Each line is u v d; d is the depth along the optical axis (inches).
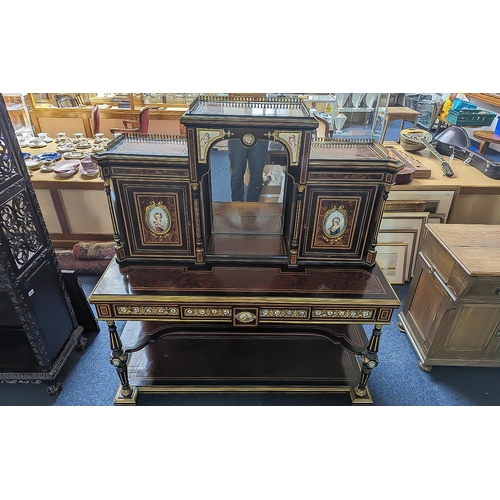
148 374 78.3
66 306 82.2
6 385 79.6
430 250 82.3
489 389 79.4
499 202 103.7
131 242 67.2
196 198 61.7
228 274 66.1
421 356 83.1
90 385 79.0
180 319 63.1
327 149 65.5
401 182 99.0
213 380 77.0
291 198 67.3
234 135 56.7
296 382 77.0
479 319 75.1
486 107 156.0
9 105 146.6
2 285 63.9
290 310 62.0
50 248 75.7
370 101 121.0
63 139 138.0
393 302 60.2
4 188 61.4
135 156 58.7
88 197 114.1
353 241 66.9
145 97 179.3
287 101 63.7
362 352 69.5
